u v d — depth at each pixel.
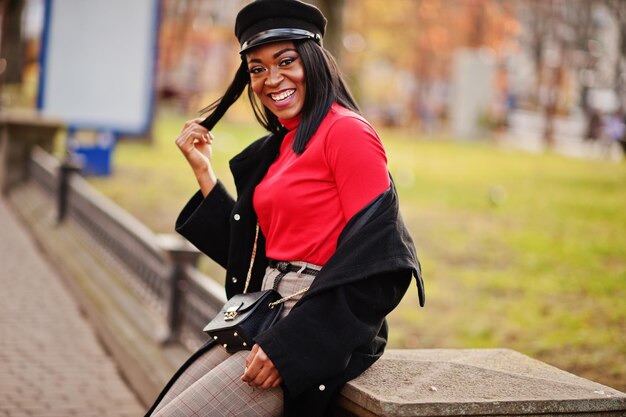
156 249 6.63
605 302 8.07
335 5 19.91
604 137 31.08
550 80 36.69
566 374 2.93
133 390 5.82
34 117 14.71
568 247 10.85
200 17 43.31
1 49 27.16
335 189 2.78
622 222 13.08
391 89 51.75
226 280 3.09
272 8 2.88
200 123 3.29
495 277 9.09
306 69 2.88
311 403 2.65
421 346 6.69
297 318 2.58
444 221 12.77
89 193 9.55
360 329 2.58
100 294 7.61
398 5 41.75
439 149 27.58
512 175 19.89
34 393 5.59
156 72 18.56
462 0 42.34
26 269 9.39
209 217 3.19
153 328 6.30
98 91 18.05
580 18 34.59
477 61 34.22
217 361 2.92
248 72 3.11
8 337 6.82
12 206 13.36
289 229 2.85
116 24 17.88
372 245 2.59
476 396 2.58
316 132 2.82
